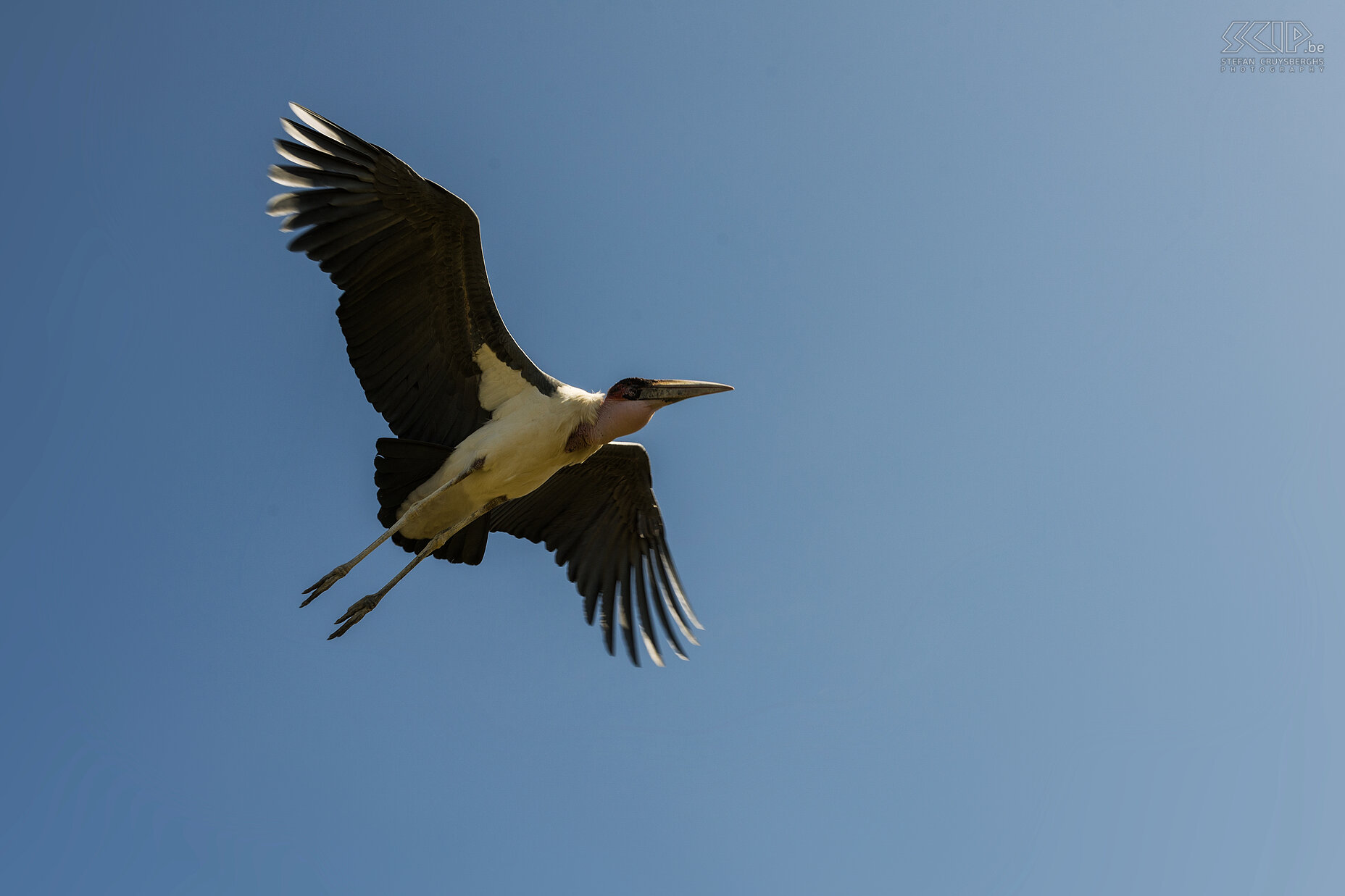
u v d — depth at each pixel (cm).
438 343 1463
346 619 1409
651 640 1720
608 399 1523
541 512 1750
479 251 1401
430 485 1473
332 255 1388
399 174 1348
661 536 1755
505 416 1481
